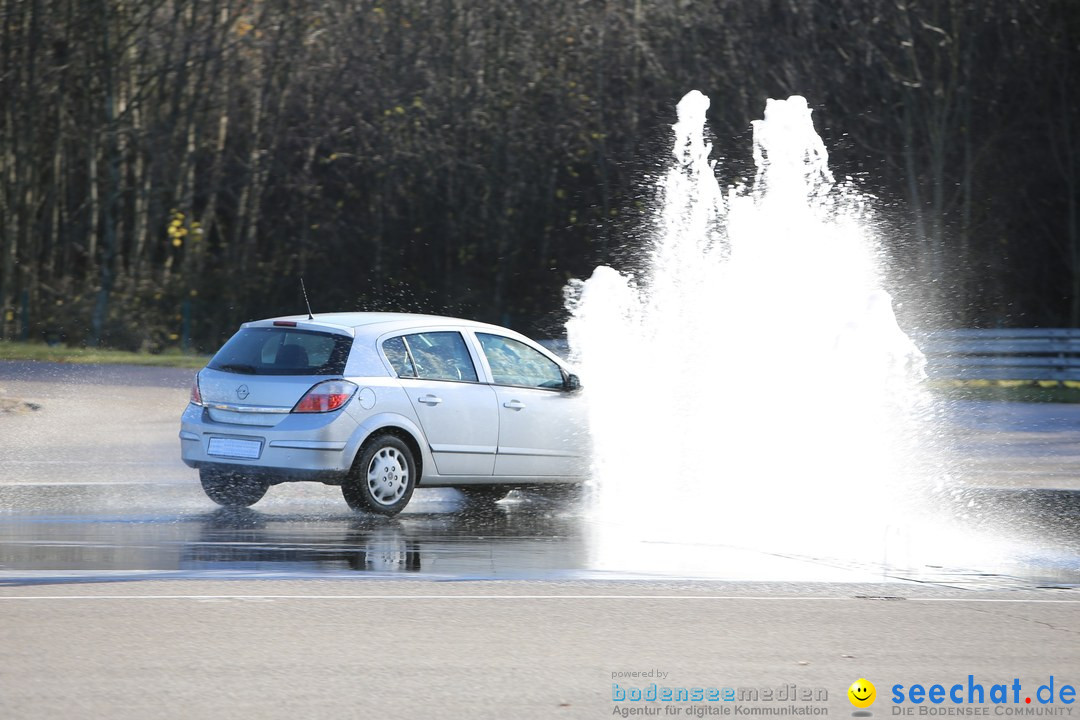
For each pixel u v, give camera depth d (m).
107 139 107.25
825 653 18.98
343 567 25.52
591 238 112.94
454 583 24.00
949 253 107.12
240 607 21.45
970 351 87.44
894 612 21.95
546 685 17.00
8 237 107.75
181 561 25.83
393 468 33.16
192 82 110.62
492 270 114.62
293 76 111.38
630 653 18.77
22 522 31.23
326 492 38.12
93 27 105.50
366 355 33.16
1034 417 64.44
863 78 106.00
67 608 21.17
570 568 25.92
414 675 17.36
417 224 114.38
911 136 105.06
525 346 36.81
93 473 40.38
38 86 105.88
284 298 115.69
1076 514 35.22
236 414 33.19
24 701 15.89
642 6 109.25
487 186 112.12
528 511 35.03
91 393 61.41
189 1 107.56
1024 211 112.75
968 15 104.19
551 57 110.44
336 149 114.06
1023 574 26.27
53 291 109.38
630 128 109.81
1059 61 108.00
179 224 109.94
